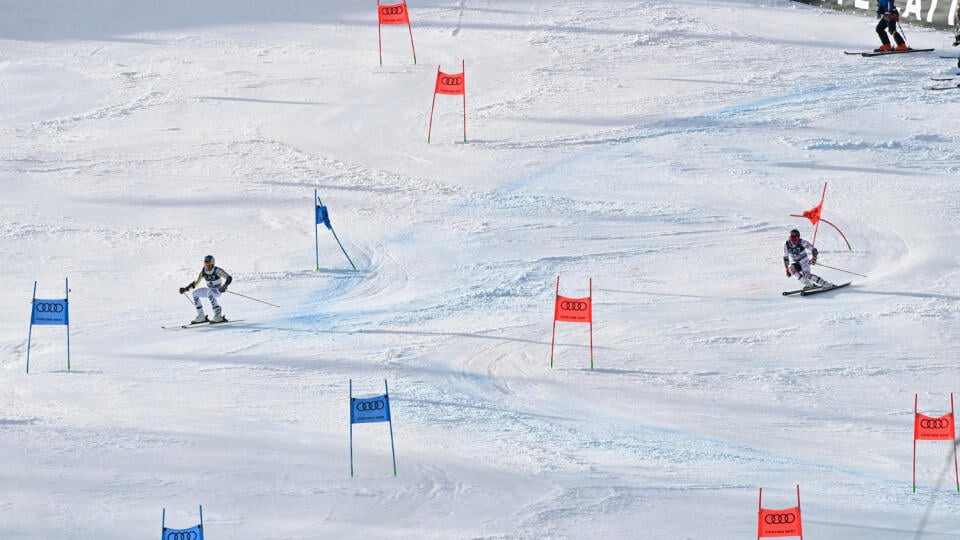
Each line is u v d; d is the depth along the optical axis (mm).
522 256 53156
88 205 60562
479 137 70625
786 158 64625
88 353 42688
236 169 66000
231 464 29594
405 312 47188
